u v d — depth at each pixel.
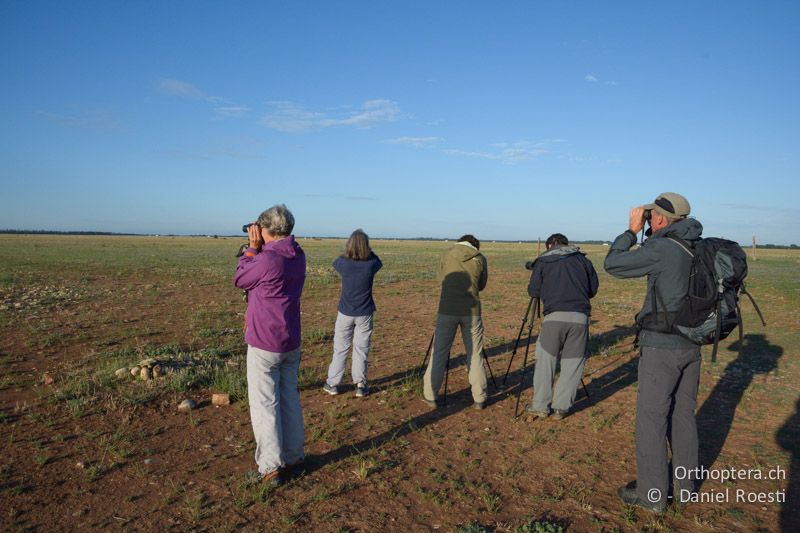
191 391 5.89
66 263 30.36
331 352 8.23
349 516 3.36
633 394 6.09
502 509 3.50
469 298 5.39
